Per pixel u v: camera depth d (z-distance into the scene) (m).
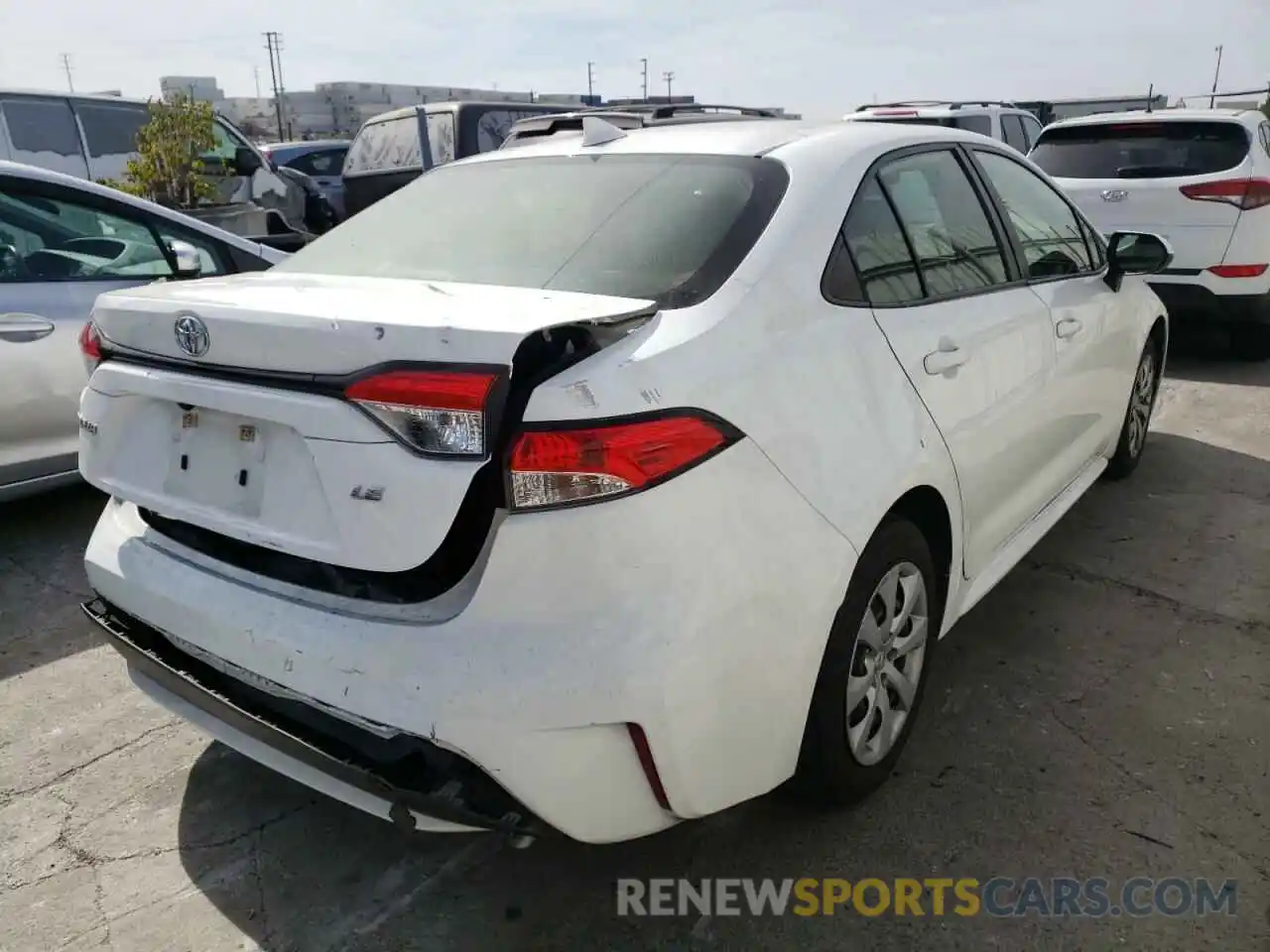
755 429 2.08
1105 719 3.03
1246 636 3.49
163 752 2.98
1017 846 2.52
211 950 2.26
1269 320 6.92
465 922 2.33
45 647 3.59
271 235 8.13
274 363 2.02
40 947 2.27
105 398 2.45
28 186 4.40
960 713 3.07
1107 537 4.30
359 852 2.57
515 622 1.88
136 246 4.77
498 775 1.88
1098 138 7.39
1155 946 2.21
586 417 1.85
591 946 2.26
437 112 10.15
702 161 2.68
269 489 2.11
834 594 2.24
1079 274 3.86
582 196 2.68
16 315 4.21
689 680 1.94
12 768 2.91
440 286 2.36
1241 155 6.77
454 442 1.83
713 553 1.97
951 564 2.85
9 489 4.28
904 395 2.53
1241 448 5.43
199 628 2.22
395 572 2.01
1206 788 2.71
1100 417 4.13
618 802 1.99
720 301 2.21
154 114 9.05
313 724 2.08
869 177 2.73
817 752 2.40
